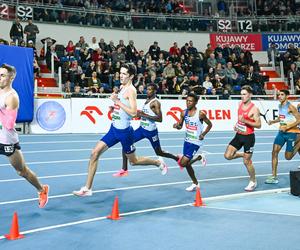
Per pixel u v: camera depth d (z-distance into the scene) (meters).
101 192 7.02
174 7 23.59
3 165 9.32
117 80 16.95
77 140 13.44
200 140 6.97
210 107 16.91
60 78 16.62
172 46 22.95
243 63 21.05
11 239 4.54
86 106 15.45
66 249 4.21
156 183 7.82
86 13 21.28
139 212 5.76
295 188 6.76
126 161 8.14
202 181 8.07
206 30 23.67
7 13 19.33
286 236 4.57
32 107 14.38
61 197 6.62
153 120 8.12
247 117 7.12
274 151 7.93
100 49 18.38
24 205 6.08
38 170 8.84
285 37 24.25
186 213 5.70
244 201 6.46
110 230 4.88
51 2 20.61
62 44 20.69
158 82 17.55
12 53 13.84
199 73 19.31
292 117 7.85
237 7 25.09
